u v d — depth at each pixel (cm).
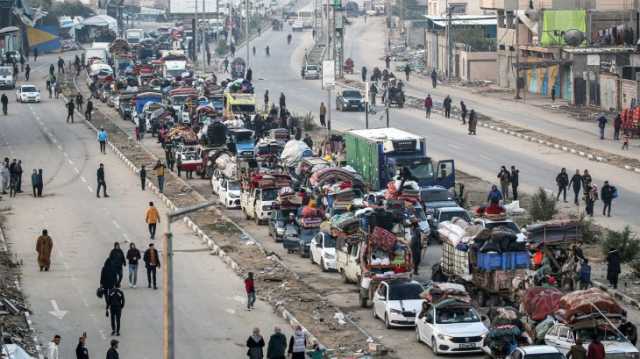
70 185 12662
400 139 11294
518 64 19525
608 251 8394
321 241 8712
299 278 8356
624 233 8462
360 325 7081
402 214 8881
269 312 7488
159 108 16762
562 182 10725
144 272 8675
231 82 19875
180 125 14575
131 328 7162
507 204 10369
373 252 7550
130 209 11294
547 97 19925
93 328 7175
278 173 10806
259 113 16938
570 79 19162
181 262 9019
